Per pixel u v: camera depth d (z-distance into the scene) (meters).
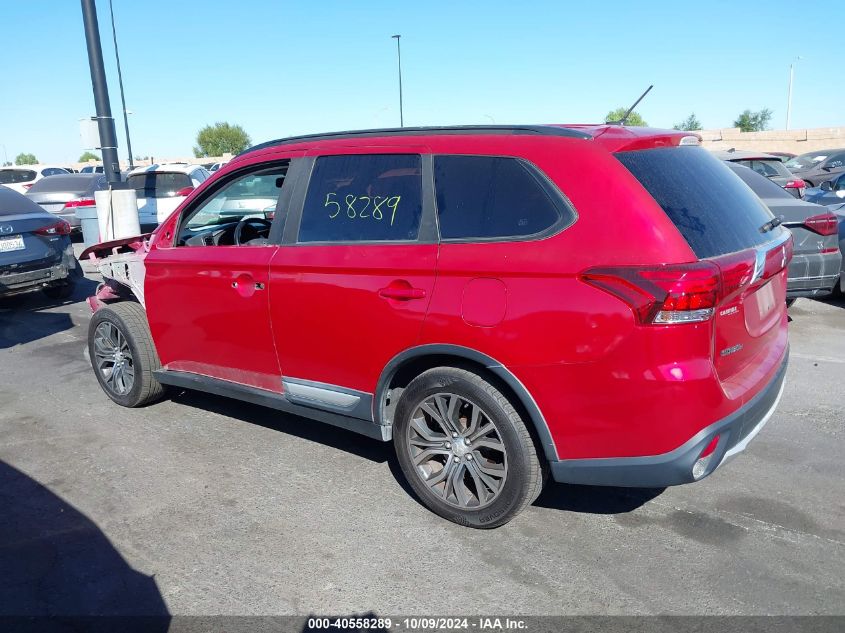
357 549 3.31
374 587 3.03
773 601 2.87
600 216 2.92
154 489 3.95
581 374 2.91
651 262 2.79
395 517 3.60
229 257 4.14
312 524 3.54
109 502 3.81
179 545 3.38
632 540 3.33
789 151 36.97
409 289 3.33
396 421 3.57
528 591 2.97
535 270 2.99
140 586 3.07
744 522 3.47
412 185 3.48
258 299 3.99
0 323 8.33
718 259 2.86
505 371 3.08
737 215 3.25
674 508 3.62
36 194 15.16
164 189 13.67
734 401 2.95
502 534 3.42
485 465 3.34
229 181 4.38
